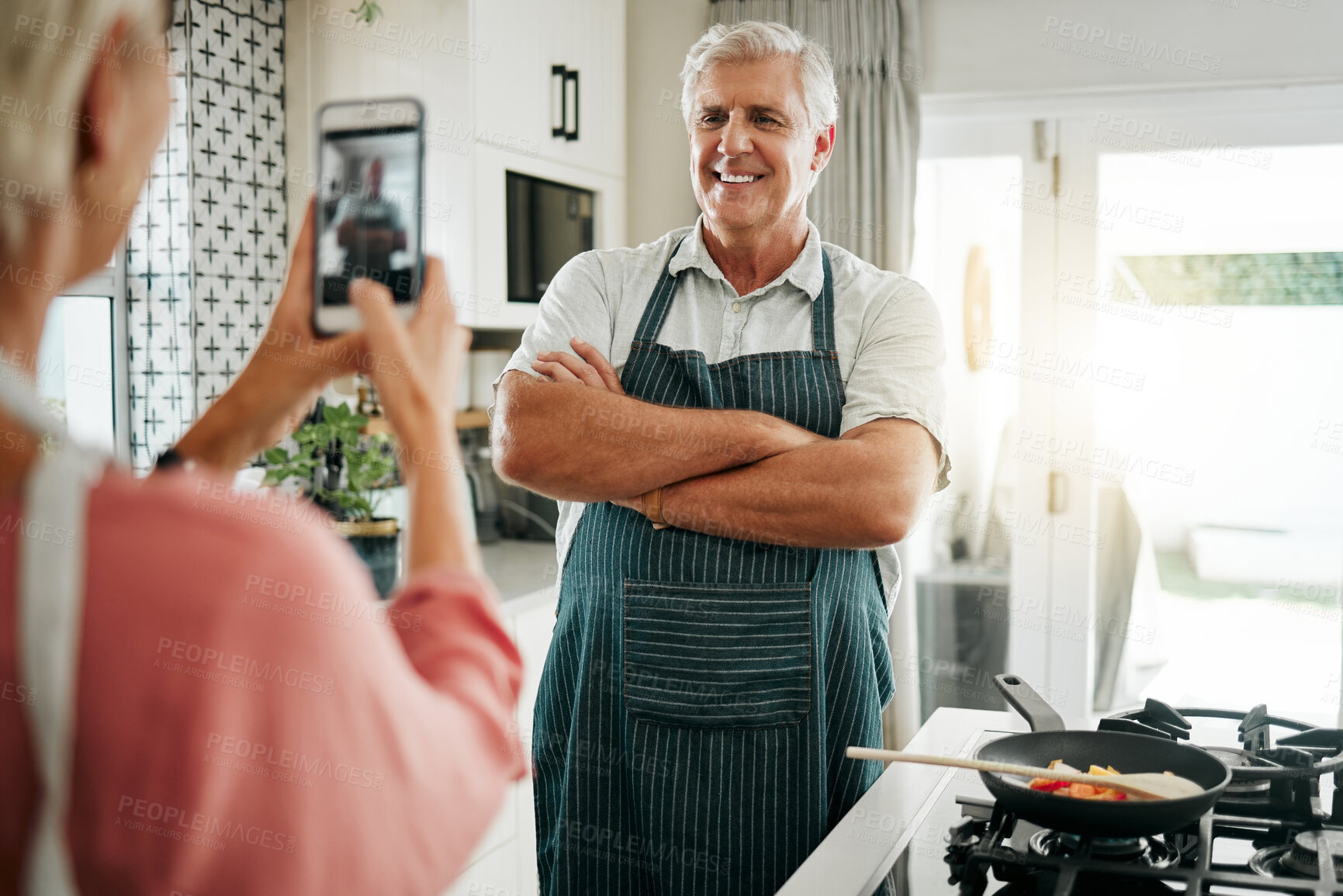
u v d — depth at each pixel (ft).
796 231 5.04
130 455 7.87
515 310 8.45
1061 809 2.82
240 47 7.76
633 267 5.24
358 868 1.41
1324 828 3.11
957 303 9.78
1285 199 8.90
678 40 10.09
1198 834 3.00
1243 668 9.29
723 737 4.52
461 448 9.56
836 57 9.28
